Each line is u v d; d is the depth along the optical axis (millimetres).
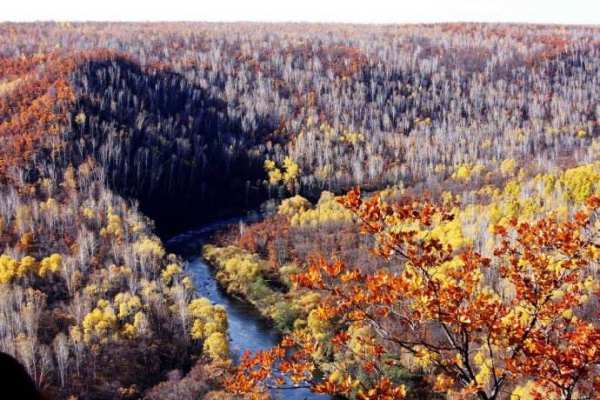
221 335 87125
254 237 151000
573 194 132625
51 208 141750
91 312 99500
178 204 189750
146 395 79438
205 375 80500
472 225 110625
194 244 160875
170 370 86812
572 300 14555
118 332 92000
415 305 14758
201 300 100500
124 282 111250
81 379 81688
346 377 15250
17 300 98875
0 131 188875
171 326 95875
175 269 117938
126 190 177375
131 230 140000
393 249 14852
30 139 181000
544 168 194625
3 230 128750
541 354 13727
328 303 15797
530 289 14695
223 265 133625
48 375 80500
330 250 128750
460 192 183125
